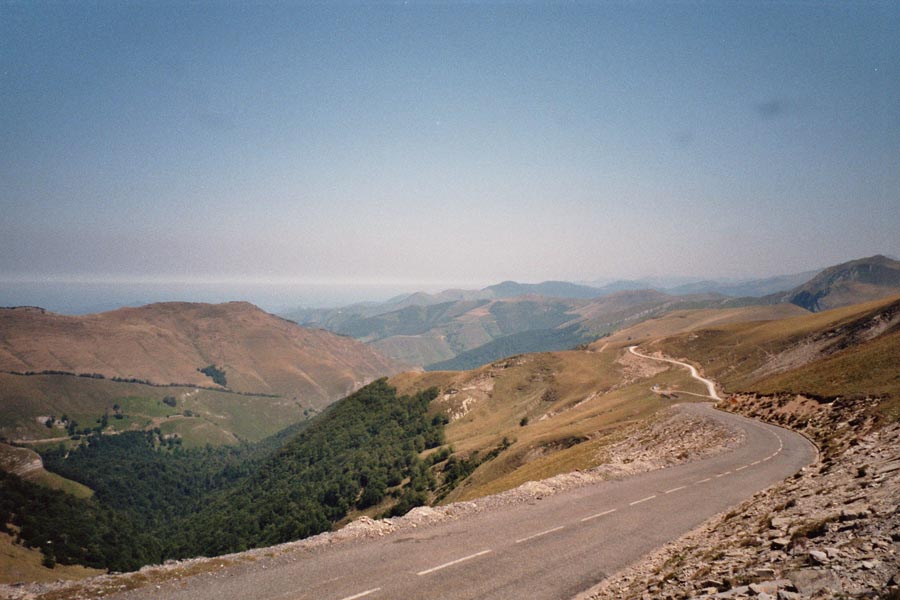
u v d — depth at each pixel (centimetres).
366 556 1867
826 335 11781
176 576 1652
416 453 18250
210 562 1788
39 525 17462
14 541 15488
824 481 2197
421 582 1625
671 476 3412
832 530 1360
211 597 1492
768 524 1716
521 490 2942
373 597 1505
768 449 4344
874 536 1196
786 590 1052
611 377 17712
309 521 16488
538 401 18738
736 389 10875
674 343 19000
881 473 1836
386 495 16175
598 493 2912
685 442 5456
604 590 1555
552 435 10119
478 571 1723
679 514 2445
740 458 4041
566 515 2436
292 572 1703
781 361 12062
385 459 18825
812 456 3912
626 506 2608
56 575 14525
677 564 1608
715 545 1722
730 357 14425
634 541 2044
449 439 19062
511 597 1520
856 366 5603
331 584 1600
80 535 18150
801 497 2014
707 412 7188
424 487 14200
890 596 888
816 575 1063
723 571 1361
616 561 1827
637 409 10244
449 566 1769
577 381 18725
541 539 2072
